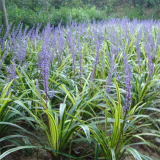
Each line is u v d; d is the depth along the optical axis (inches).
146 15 936.3
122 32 293.3
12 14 404.2
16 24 392.5
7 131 107.9
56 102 151.8
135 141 114.5
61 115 83.0
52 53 153.6
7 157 97.7
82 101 111.4
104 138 89.4
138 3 970.7
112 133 95.9
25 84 141.9
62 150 97.7
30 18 420.5
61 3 715.4
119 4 964.6
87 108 126.0
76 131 104.2
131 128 114.3
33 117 99.5
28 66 160.9
